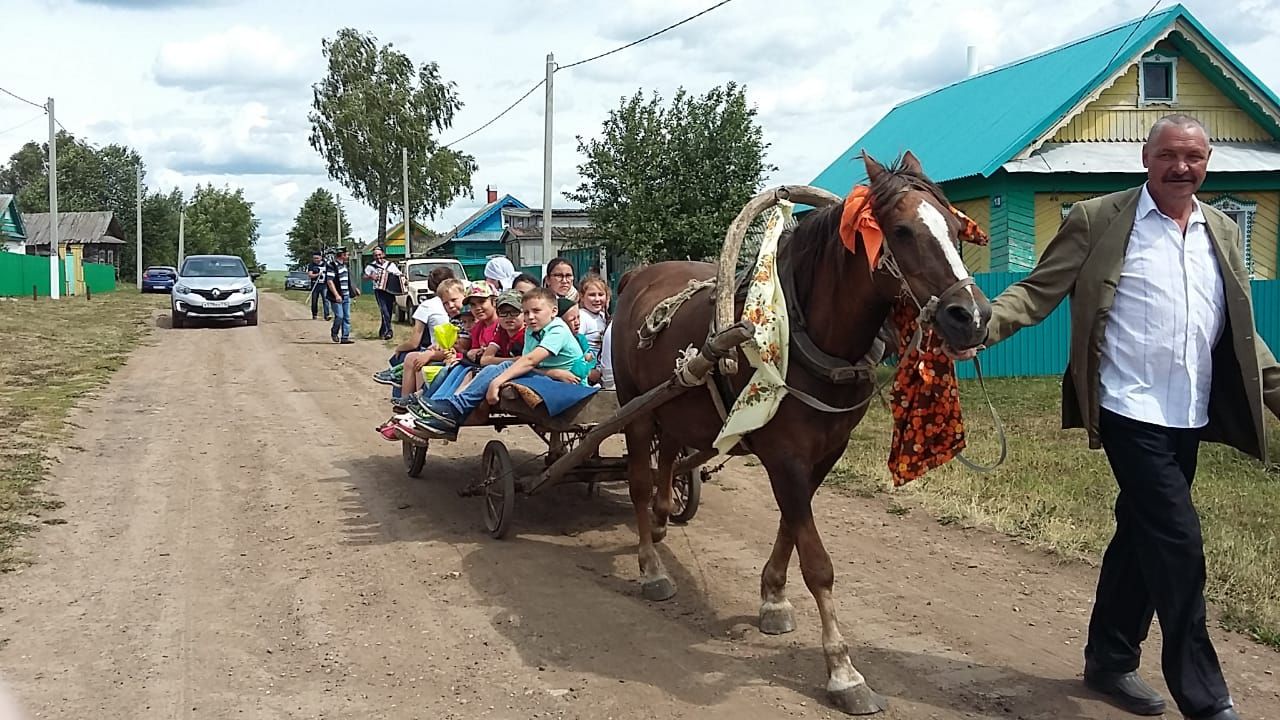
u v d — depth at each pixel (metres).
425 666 4.87
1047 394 12.73
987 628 5.30
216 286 24.52
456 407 6.84
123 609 5.58
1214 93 17.53
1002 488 7.82
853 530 7.08
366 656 4.98
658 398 5.15
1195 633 4.04
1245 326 4.02
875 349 4.58
